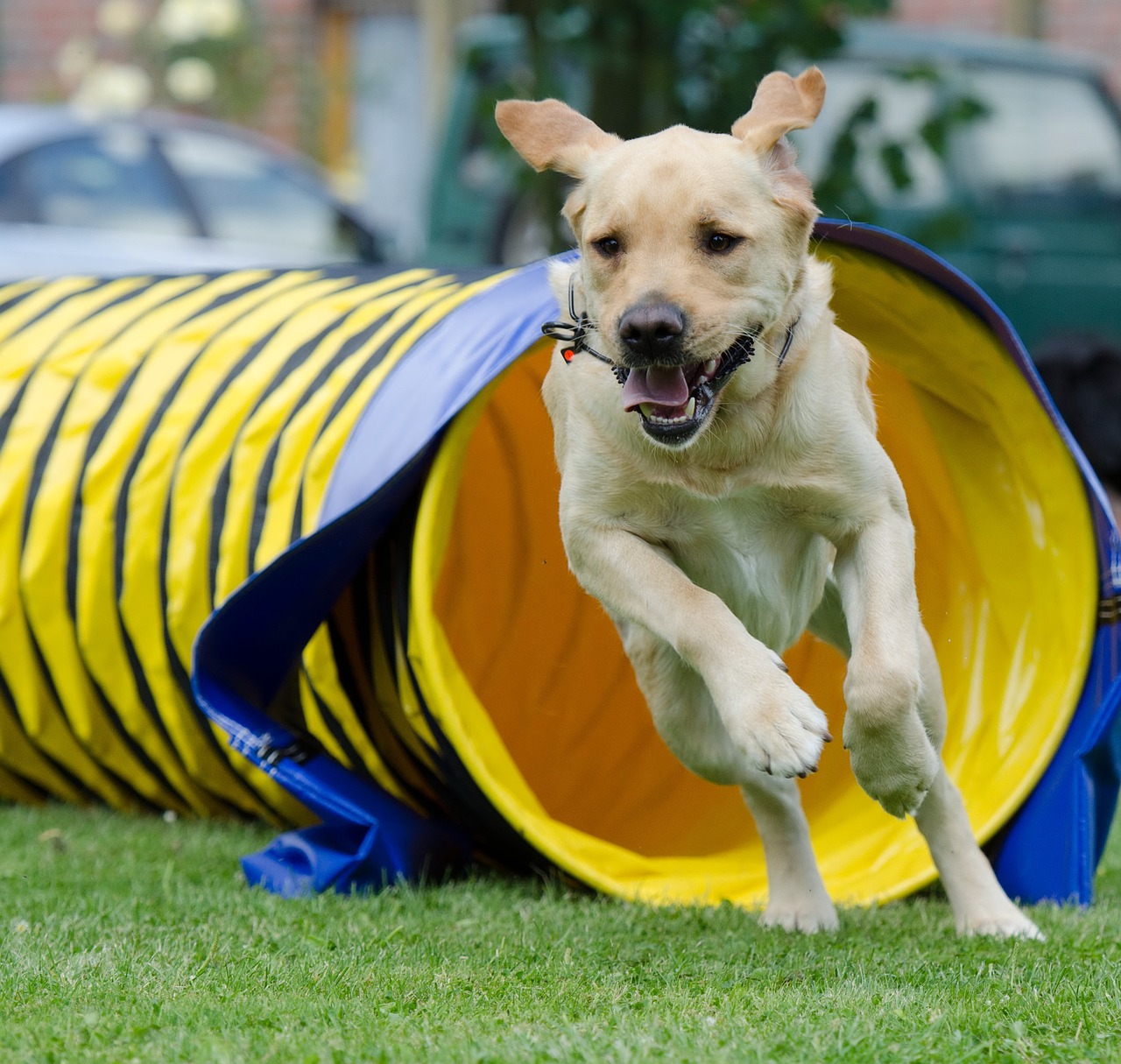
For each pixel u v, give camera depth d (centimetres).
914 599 602
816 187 1358
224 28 2392
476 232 1819
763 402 595
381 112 2562
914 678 564
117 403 911
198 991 533
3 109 1647
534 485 943
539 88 1344
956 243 1466
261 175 1756
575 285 643
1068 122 1841
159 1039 475
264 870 739
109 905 677
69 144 1614
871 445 612
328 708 780
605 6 1309
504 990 545
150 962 567
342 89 2494
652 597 591
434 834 760
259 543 786
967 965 583
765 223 580
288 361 857
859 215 1359
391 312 853
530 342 704
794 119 600
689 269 566
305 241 1759
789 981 568
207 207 1691
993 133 1786
